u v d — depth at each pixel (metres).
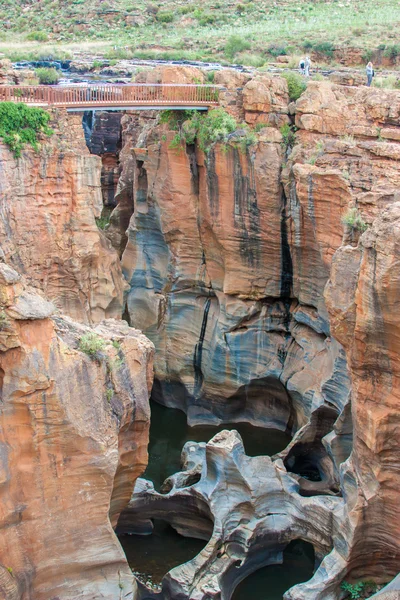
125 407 20.78
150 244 36.28
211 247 33.75
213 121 32.31
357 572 22.72
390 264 18.61
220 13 65.62
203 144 32.41
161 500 26.34
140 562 25.45
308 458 29.61
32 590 19.36
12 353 18.42
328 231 29.03
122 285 34.53
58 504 19.41
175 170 33.53
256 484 25.56
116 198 42.28
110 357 20.50
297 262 31.55
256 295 32.97
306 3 65.12
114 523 22.81
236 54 53.25
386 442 20.66
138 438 21.73
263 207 31.53
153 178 34.81
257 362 33.38
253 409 34.47
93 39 63.75
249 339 33.34
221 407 34.34
